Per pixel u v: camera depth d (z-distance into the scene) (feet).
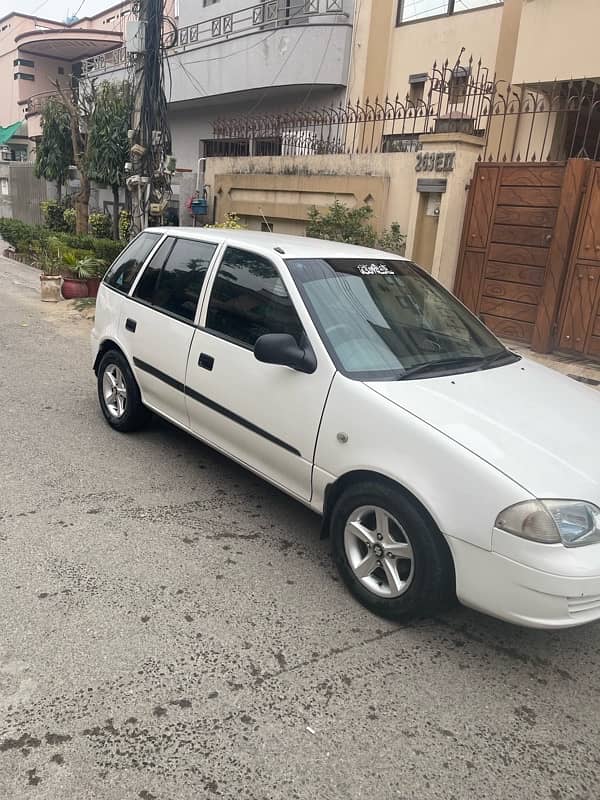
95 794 7.14
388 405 10.29
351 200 33.32
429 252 29.99
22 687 8.59
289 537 13.00
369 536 10.58
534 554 8.67
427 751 8.08
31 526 12.70
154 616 10.23
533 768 7.96
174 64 56.70
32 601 10.38
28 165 77.15
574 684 9.53
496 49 37.93
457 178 28.12
